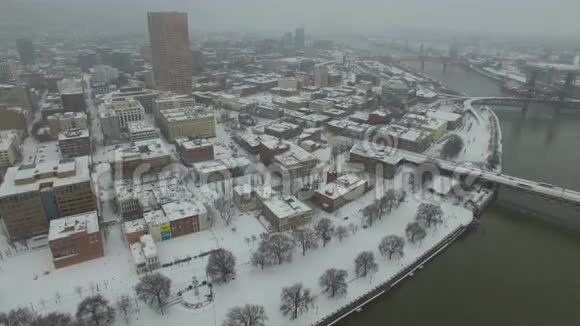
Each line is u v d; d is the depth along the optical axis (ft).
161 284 637.30
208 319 625.82
